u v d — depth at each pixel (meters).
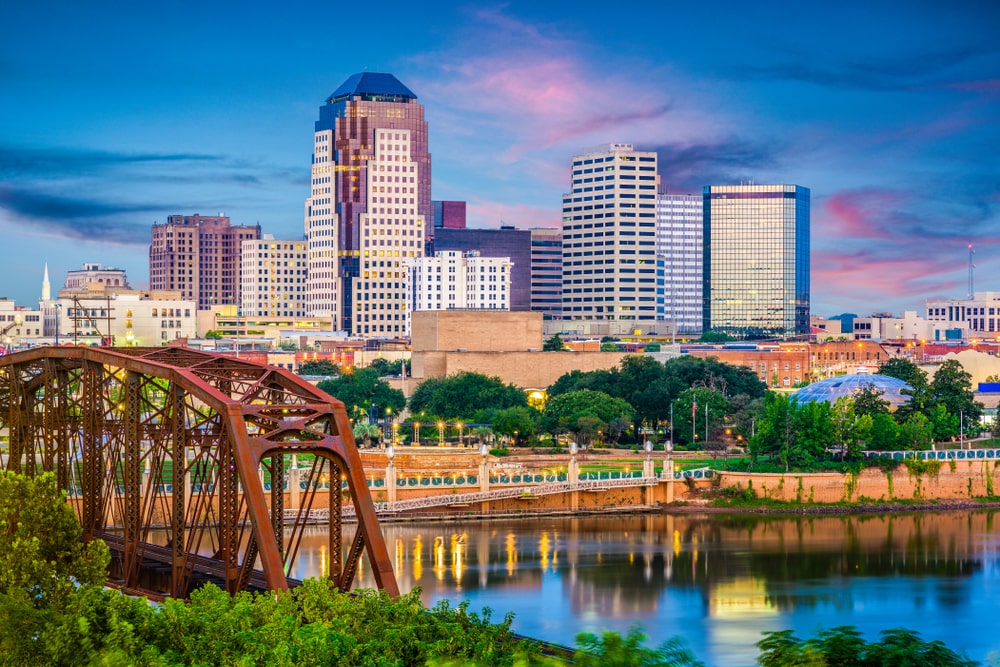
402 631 106.88
